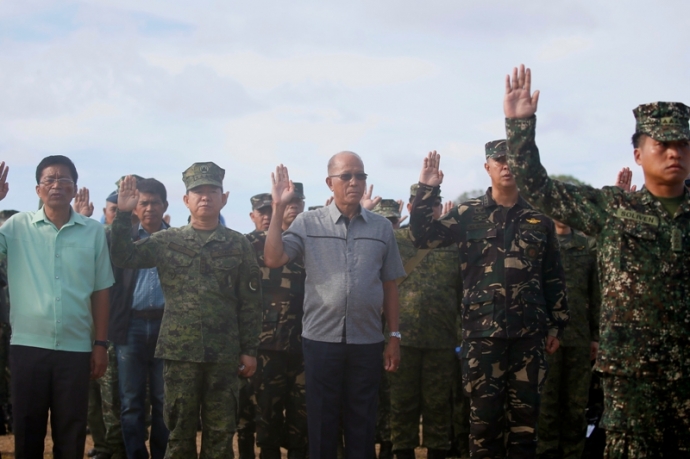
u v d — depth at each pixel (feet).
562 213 14.37
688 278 13.73
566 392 24.54
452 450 28.66
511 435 18.89
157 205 24.86
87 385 18.92
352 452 19.42
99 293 19.61
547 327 19.70
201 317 19.94
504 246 19.40
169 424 19.74
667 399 13.61
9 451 29.12
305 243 20.30
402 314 25.23
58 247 18.99
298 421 23.89
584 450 23.49
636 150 14.58
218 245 20.68
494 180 19.75
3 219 34.01
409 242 26.37
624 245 13.96
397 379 25.09
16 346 18.43
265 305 24.07
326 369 19.43
